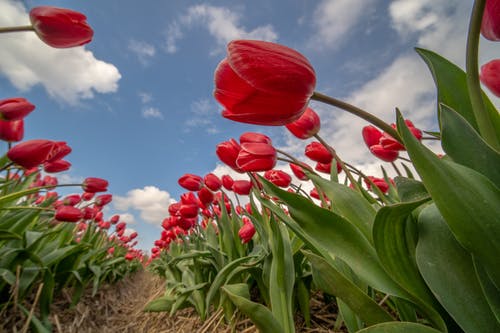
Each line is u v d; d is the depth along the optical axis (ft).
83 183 6.68
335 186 2.46
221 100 2.03
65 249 6.20
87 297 8.70
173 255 9.83
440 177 1.30
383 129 1.75
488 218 1.22
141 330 7.28
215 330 5.42
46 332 5.05
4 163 5.03
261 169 3.14
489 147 1.53
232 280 5.56
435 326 1.70
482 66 2.06
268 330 2.75
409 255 1.80
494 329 1.32
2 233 4.60
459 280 1.45
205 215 7.91
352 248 1.98
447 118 1.71
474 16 1.50
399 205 1.46
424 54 2.14
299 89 1.83
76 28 3.75
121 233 14.37
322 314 4.69
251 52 1.80
